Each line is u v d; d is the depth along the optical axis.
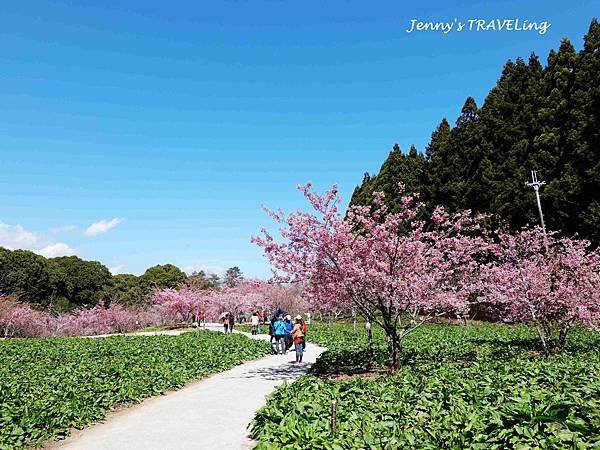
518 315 16.06
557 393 8.11
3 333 41.06
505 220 31.48
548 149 34.38
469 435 6.68
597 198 30.78
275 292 46.50
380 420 7.88
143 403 11.51
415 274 13.88
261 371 16.34
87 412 9.85
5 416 8.62
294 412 8.02
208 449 7.82
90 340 27.27
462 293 15.21
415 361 15.29
